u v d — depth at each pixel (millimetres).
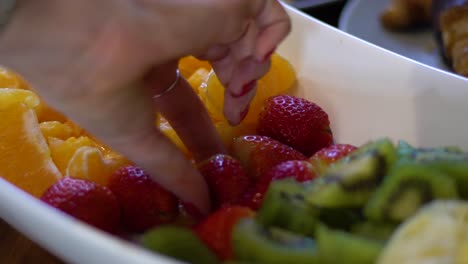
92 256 341
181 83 417
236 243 352
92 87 339
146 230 411
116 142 360
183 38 351
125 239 411
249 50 381
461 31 567
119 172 416
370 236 345
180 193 385
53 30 332
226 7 357
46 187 418
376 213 346
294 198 366
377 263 324
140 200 406
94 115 346
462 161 350
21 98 444
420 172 345
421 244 315
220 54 387
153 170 373
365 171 353
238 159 429
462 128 418
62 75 337
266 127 445
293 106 443
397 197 345
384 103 442
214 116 452
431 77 427
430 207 323
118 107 346
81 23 333
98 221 398
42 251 426
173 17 346
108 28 335
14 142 423
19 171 419
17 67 341
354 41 452
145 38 342
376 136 444
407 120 434
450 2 590
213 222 365
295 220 360
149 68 356
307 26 469
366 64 448
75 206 393
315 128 440
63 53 333
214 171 406
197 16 350
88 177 420
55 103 347
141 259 324
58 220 351
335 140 458
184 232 353
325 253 337
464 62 552
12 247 428
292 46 475
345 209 356
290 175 391
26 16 332
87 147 430
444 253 311
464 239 312
